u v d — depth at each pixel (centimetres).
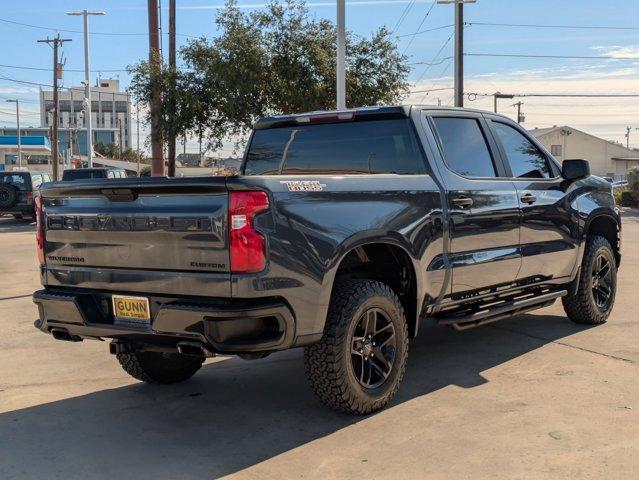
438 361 594
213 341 383
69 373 589
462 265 522
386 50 2584
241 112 2520
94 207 438
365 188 450
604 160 8850
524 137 637
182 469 389
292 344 405
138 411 489
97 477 381
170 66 2664
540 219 609
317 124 581
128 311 429
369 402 455
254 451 412
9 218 3022
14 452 418
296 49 2530
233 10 2553
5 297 985
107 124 13162
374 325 460
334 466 387
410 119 525
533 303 602
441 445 411
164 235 406
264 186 390
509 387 516
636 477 363
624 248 1452
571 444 406
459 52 2898
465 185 532
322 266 413
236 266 384
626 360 580
